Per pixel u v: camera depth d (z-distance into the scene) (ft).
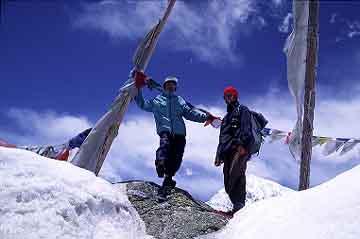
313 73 17.11
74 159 20.40
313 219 12.83
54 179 14.25
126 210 15.58
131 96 20.83
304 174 16.78
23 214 12.56
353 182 13.88
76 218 13.29
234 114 18.65
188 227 15.92
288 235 12.59
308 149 16.89
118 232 14.29
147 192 18.98
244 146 17.84
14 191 13.05
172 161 19.86
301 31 17.31
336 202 13.17
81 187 14.69
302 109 17.08
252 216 14.88
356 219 12.10
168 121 20.10
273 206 14.76
